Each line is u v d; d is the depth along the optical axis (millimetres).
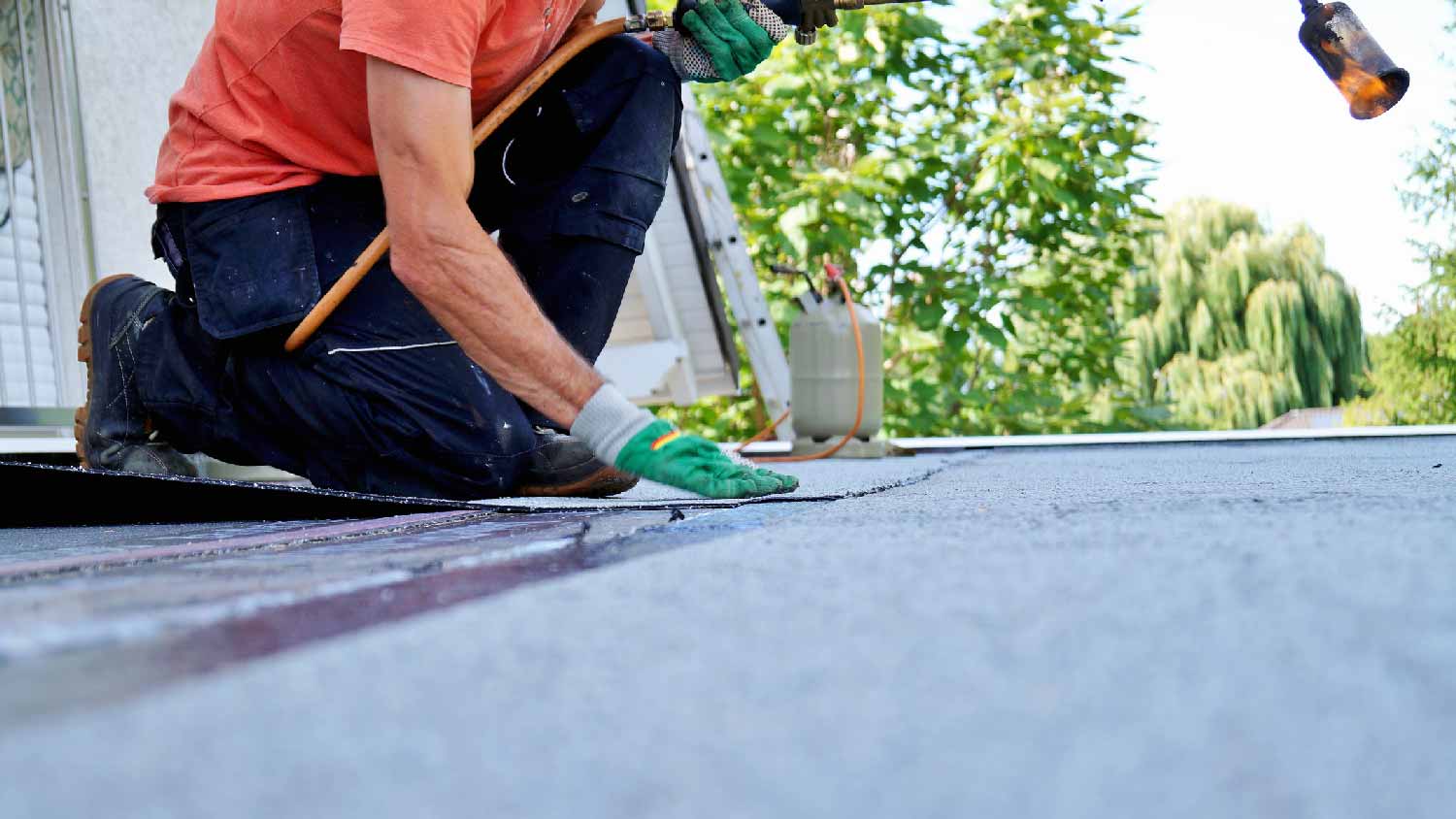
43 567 941
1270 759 347
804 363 4273
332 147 2160
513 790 337
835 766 352
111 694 464
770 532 1073
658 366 6465
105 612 653
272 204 2141
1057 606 598
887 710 410
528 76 2271
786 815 312
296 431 2207
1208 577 668
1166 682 435
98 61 4125
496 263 1695
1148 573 695
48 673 505
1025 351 9938
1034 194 8938
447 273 1676
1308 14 2105
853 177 8664
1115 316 10906
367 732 397
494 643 542
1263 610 565
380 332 2135
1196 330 16266
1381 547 778
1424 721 380
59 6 4012
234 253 2133
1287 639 500
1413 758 346
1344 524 951
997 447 5387
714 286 6625
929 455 4543
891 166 8773
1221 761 347
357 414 2146
